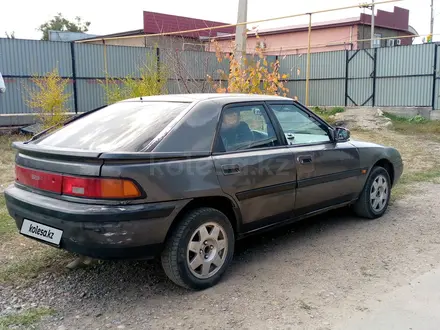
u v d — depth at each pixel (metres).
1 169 8.67
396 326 3.14
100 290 3.72
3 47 15.20
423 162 9.63
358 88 20.47
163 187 3.38
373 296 3.57
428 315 3.28
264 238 4.97
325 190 4.84
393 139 13.09
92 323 3.20
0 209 5.88
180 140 3.62
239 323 3.19
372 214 5.58
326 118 17.92
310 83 22.02
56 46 16.27
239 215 3.99
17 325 3.16
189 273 3.61
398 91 19.20
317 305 3.44
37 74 14.72
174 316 3.29
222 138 3.92
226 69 17.02
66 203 3.33
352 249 4.61
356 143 5.38
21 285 3.79
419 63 18.45
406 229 5.23
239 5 11.27
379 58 19.58
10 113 15.54
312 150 4.66
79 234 3.24
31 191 3.68
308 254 4.48
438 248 4.62
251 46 28.48
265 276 3.97
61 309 3.41
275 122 4.46
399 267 4.14
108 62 17.45
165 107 4.04
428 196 6.79
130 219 3.23
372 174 5.52
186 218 3.58
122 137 3.68
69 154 3.30
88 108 17.25
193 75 14.09
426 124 16.31
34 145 3.78
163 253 3.57
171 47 16.05
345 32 28.77
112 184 3.20
